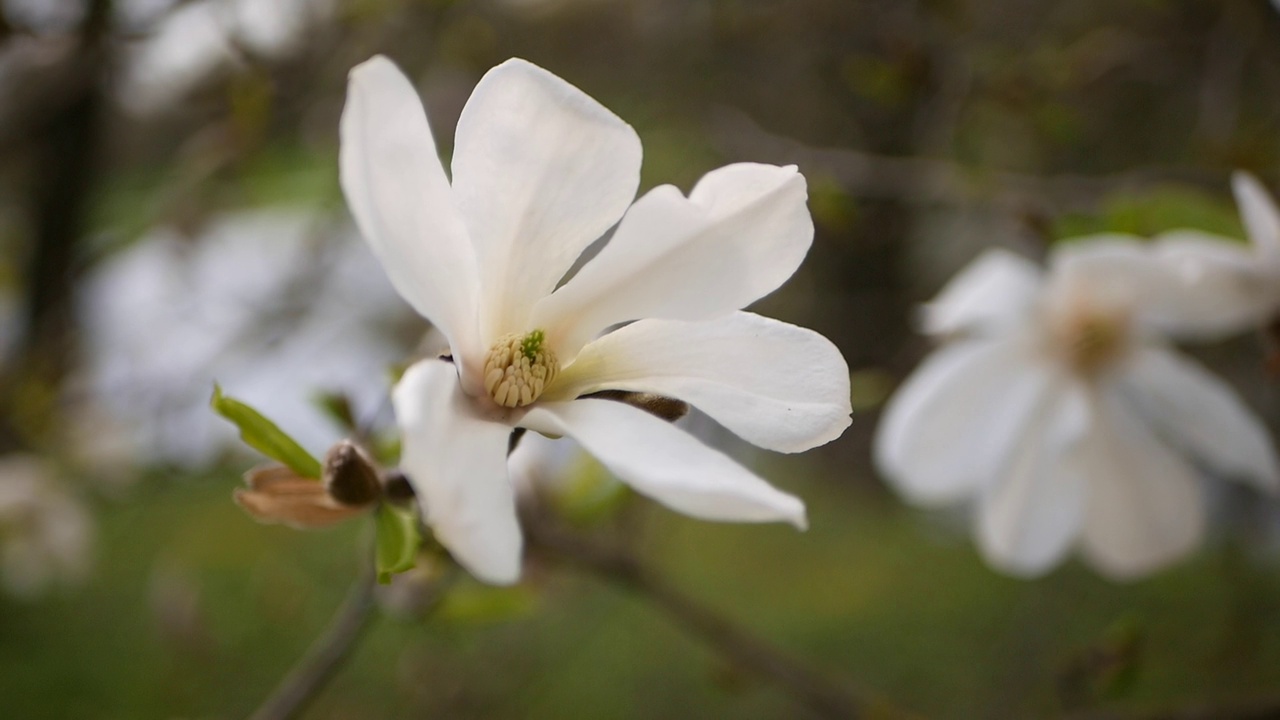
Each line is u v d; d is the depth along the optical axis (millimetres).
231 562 1633
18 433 1285
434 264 515
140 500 1586
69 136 1298
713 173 524
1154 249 706
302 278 1394
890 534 2051
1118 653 738
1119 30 1192
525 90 515
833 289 1701
